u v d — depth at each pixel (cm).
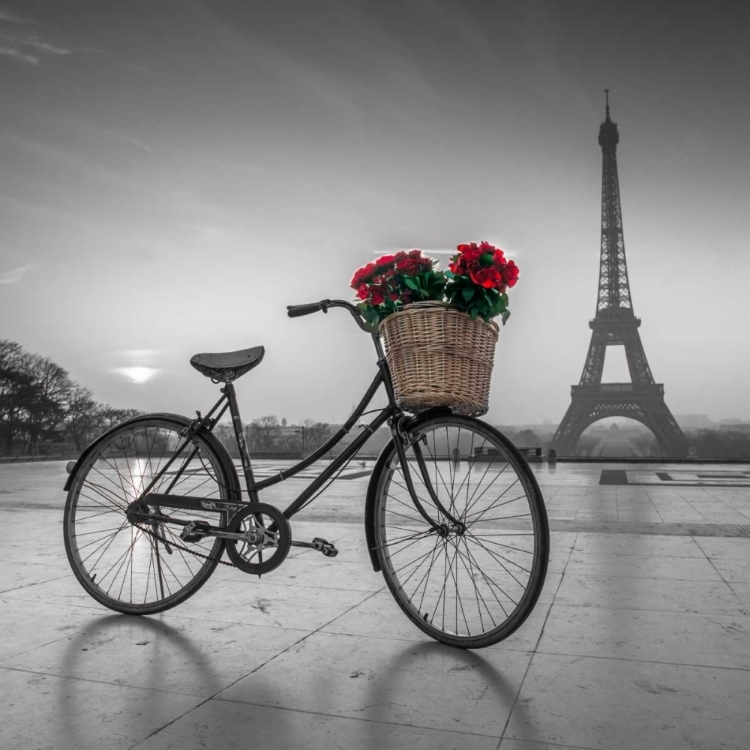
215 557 326
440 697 230
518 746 194
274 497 897
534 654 273
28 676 251
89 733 204
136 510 340
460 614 325
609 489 1044
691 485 1112
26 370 5519
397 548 507
